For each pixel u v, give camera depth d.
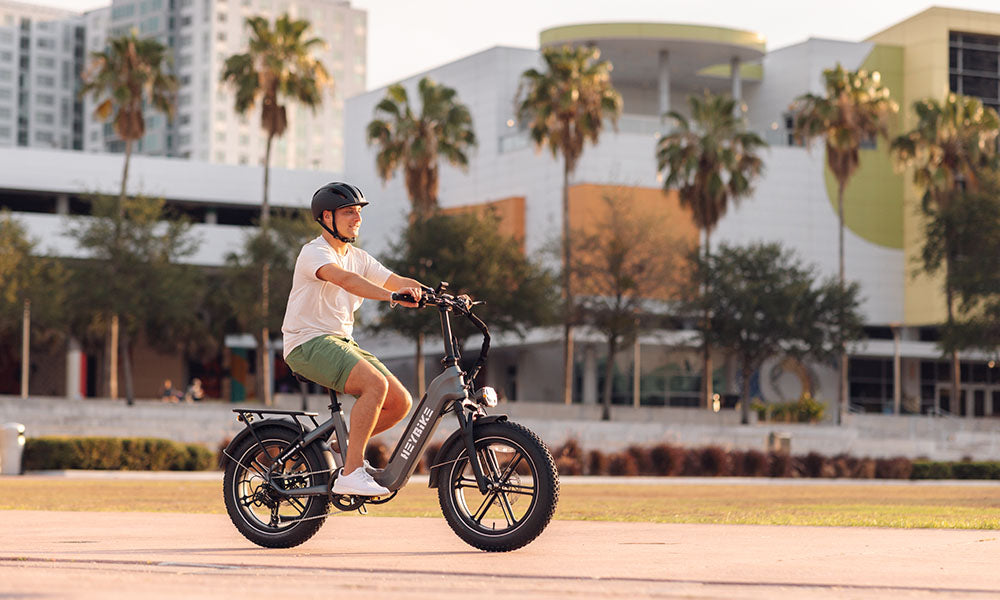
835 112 56.88
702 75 78.56
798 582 4.54
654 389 69.44
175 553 5.63
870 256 75.75
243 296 53.91
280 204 80.56
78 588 4.05
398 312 51.22
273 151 175.50
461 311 5.89
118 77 52.66
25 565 5.05
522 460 5.78
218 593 3.95
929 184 60.19
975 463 41.31
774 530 7.55
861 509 14.22
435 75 77.69
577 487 25.91
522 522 5.69
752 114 81.38
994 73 79.38
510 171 71.69
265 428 6.12
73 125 188.00
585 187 67.12
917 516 11.34
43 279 53.34
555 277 53.22
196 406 50.59
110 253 52.00
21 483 23.17
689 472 37.75
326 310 5.96
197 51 168.25
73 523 8.20
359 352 5.97
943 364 76.12
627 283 53.16
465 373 5.90
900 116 78.44
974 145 58.97
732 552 5.79
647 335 55.44
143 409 47.75
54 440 31.53
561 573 4.78
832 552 5.84
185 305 54.28
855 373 74.75
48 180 74.88
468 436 5.74
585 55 51.72
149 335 71.19
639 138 68.94
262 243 52.84
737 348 56.16
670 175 55.34
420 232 51.88
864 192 75.75
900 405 74.75
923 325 75.50
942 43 77.31
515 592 4.14
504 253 51.81
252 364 84.75
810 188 74.38
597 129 51.81
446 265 50.47
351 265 6.12
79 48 188.12
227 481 6.15
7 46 183.50
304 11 181.50
